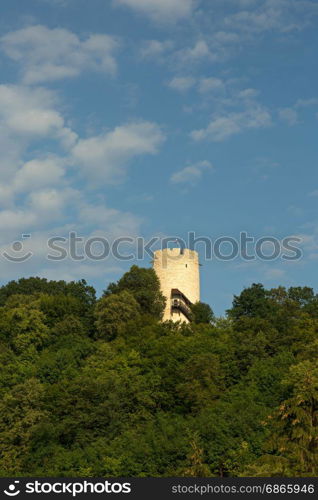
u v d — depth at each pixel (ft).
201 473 223.71
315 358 303.07
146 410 291.17
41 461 261.65
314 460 218.38
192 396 292.61
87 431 271.28
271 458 219.61
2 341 379.35
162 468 244.01
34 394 292.20
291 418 232.12
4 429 279.69
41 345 375.66
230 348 342.44
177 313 434.30
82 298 471.21
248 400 282.15
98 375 314.35
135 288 434.71
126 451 250.98
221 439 246.68
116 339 372.58
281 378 297.74
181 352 333.42
